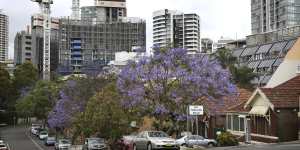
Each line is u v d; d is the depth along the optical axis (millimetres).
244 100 40781
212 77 38312
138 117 42719
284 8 137625
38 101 88062
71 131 68812
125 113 43531
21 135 93812
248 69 66188
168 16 170500
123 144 35500
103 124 44625
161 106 37000
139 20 193000
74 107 60625
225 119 40062
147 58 38875
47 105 87938
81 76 67875
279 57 66812
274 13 143625
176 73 37500
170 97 37594
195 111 25984
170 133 40062
